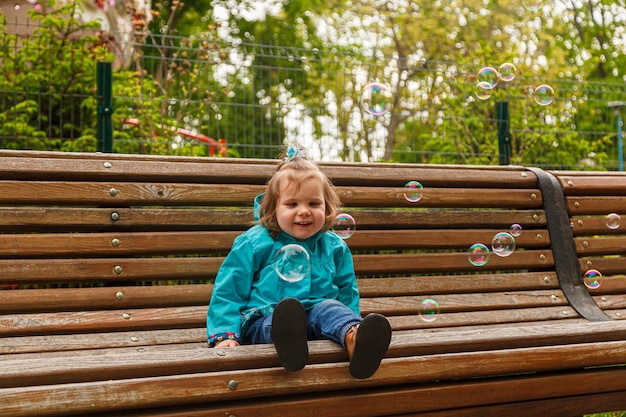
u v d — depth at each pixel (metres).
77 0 6.83
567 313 3.19
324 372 2.12
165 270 2.73
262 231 2.52
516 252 3.27
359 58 6.34
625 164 7.76
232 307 2.40
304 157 2.63
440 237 3.15
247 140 6.43
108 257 2.70
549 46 17.53
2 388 1.87
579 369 2.50
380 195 3.08
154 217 2.76
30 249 2.58
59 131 6.12
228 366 2.05
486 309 3.12
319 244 2.58
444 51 16.31
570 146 7.48
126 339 2.59
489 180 3.31
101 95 4.51
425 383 2.28
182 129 6.28
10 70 6.09
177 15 22.20
